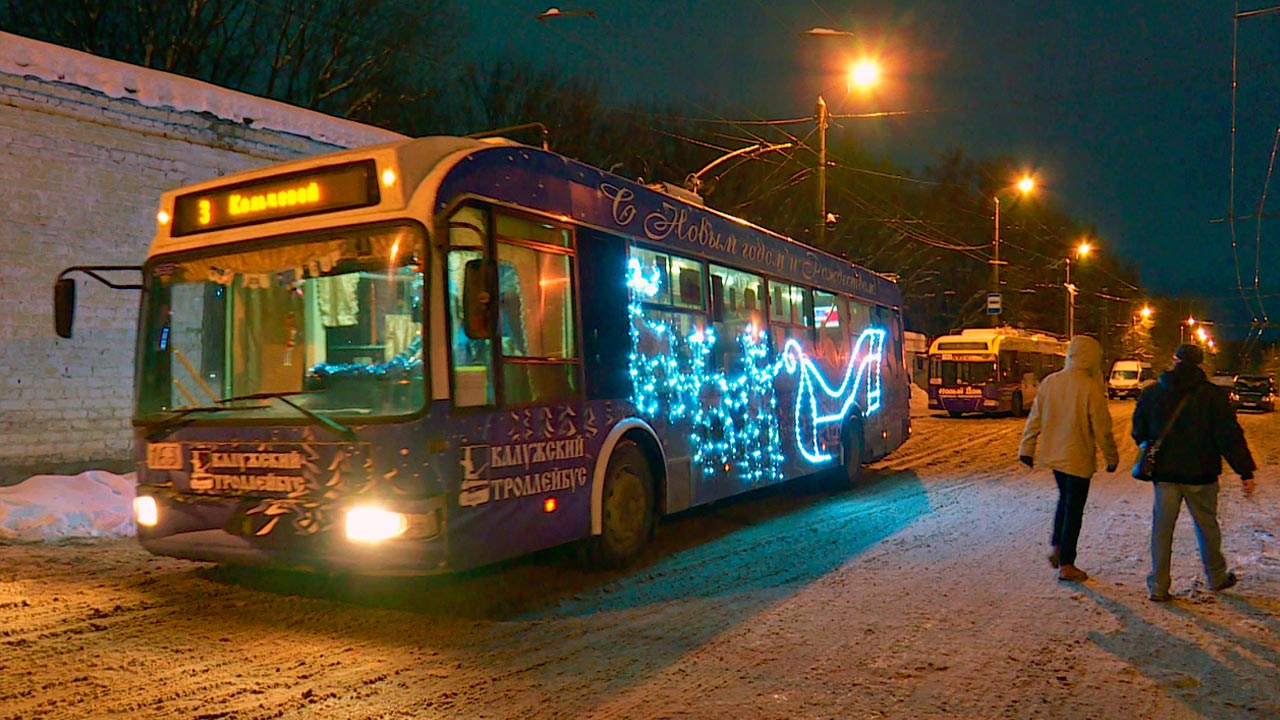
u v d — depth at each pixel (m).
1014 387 33.28
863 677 5.30
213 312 6.57
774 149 21.34
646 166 35.16
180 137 13.62
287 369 6.24
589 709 4.79
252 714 4.68
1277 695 5.03
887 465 17.25
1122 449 20.34
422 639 5.99
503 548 6.41
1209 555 7.07
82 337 12.55
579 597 7.09
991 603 6.93
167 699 4.86
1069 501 7.61
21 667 5.32
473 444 6.18
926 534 9.85
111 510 9.41
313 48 30.92
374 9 31.50
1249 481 6.84
